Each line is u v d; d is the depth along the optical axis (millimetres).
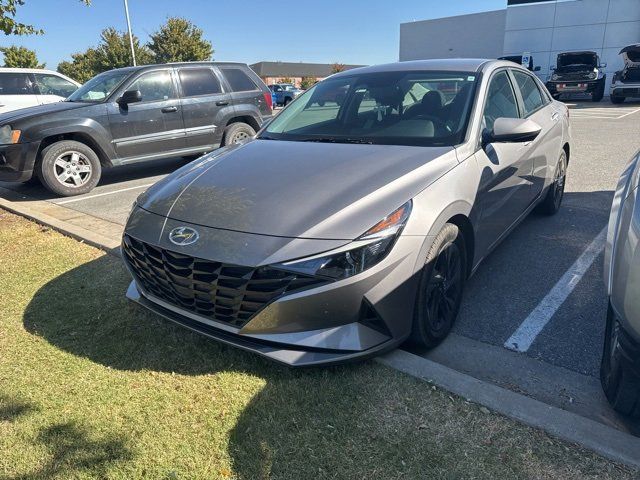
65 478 2025
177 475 2020
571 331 3029
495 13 31938
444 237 2701
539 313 3250
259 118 8672
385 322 2438
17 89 11633
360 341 2395
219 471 2033
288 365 2348
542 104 4703
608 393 2242
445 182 2727
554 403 2402
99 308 3408
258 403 2396
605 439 2039
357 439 2152
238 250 2342
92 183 7066
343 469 2010
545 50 26234
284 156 3098
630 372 1883
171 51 35906
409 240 2436
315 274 2271
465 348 2891
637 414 2166
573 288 3561
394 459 2041
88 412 2395
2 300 3580
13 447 2189
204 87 7996
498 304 3383
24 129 6438
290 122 3812
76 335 3086
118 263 4168
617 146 9195
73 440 2221
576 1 24844
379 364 2594
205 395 2480
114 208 6164
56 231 5121
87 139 6996
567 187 6258
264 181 2762
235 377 2598
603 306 3301
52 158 6664
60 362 2811
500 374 2643
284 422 2268
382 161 2834
